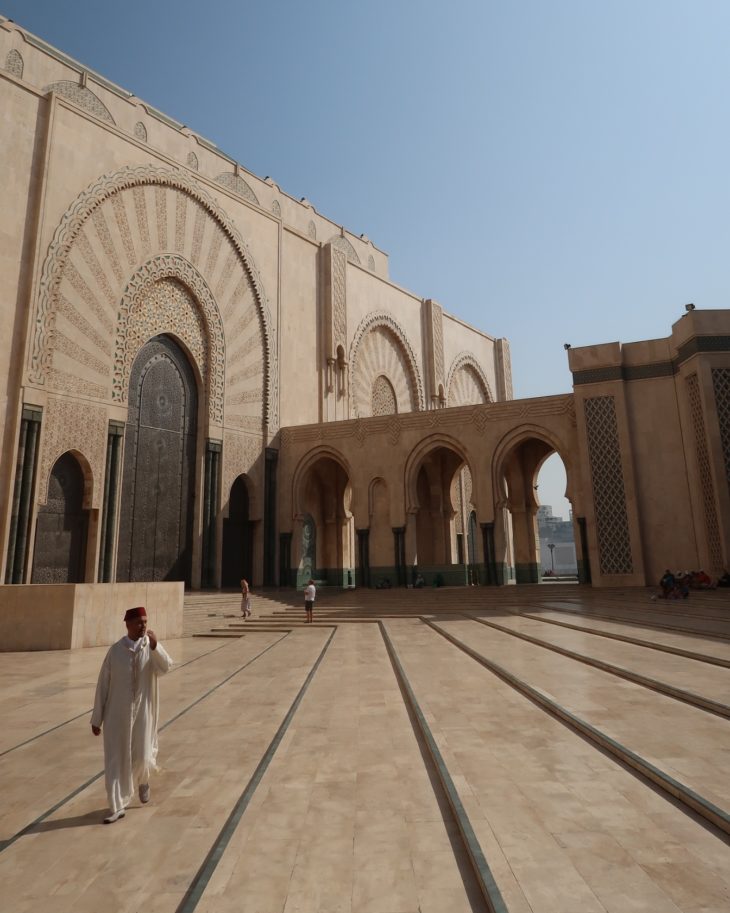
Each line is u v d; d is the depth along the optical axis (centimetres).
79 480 1504
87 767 398
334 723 474
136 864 261
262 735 449
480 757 372
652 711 451
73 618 1007
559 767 353
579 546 1745
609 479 1680
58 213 1472
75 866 260
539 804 300
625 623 943
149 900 231
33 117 1462
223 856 262
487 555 1817
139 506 1647
